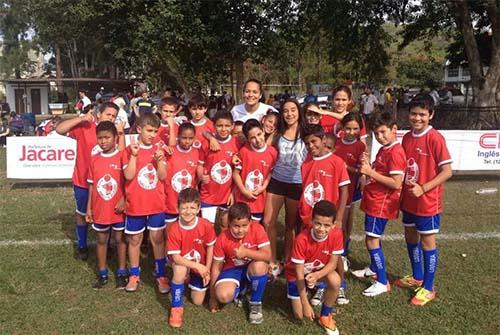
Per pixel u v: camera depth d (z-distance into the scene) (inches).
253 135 178.1
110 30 710.5
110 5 656.4
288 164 183.3
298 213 186.2
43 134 563.5
